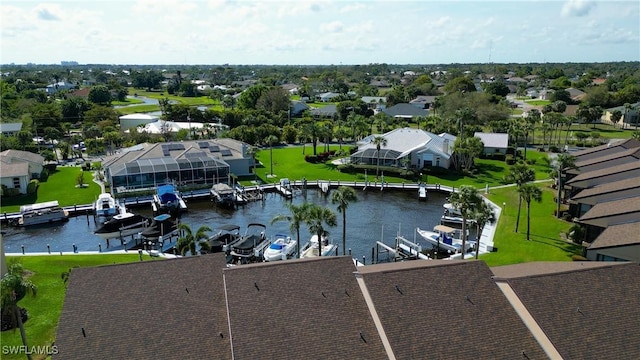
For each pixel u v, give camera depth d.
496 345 29.14
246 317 29.28
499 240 61.72
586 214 58.97
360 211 79.19
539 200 60.28
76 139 135.50
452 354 28.22
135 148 105.25
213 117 165.62
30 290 32.69
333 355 27.83
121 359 28.16
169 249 62.28
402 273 32.84
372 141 110.38
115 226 65.56
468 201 52.16
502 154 118.50
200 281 33.72
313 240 63.38
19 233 69.31
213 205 83.75
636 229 49.69
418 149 104.00
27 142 121.75
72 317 30.30
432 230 69.44
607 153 88.06
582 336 29.62
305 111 191.75
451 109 172.25
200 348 29.12
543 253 56.38
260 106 185.38
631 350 29.27
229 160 99.19
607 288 33.34
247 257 58.56
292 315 29.80
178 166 89.69
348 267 34.00
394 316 29.78
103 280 32.81
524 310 31.14
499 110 167.12
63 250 62.53
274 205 83.75
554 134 152.12
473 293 32.28
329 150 125.50
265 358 27.14
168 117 164.12
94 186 91.44
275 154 122.56
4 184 83.69
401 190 91.94
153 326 30.16
